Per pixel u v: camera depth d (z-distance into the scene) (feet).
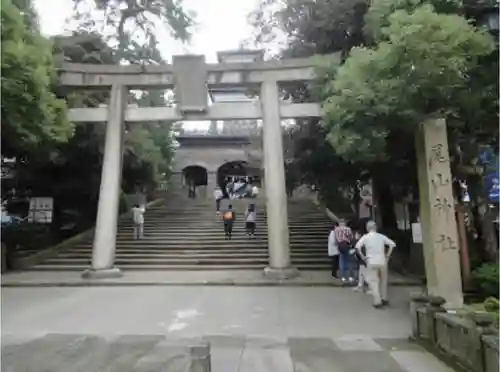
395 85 27.84
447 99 29.12
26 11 44.93
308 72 53.21
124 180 84.64
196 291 42.29
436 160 30.66
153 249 62.03
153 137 89.51
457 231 32.45
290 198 98.68
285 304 35.68
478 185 42.70
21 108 36.22
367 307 33.94
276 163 52.21
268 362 20.62
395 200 61.05
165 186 117.08
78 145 66.95
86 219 77.15
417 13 27.48
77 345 23.71
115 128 54.70
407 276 48.52
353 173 57.47
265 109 53.47
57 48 57.16
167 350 22.57
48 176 71.67
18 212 74.64
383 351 22.09
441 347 20.75
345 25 48.85
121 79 55.88
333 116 33.45
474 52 27.20
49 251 62.44
